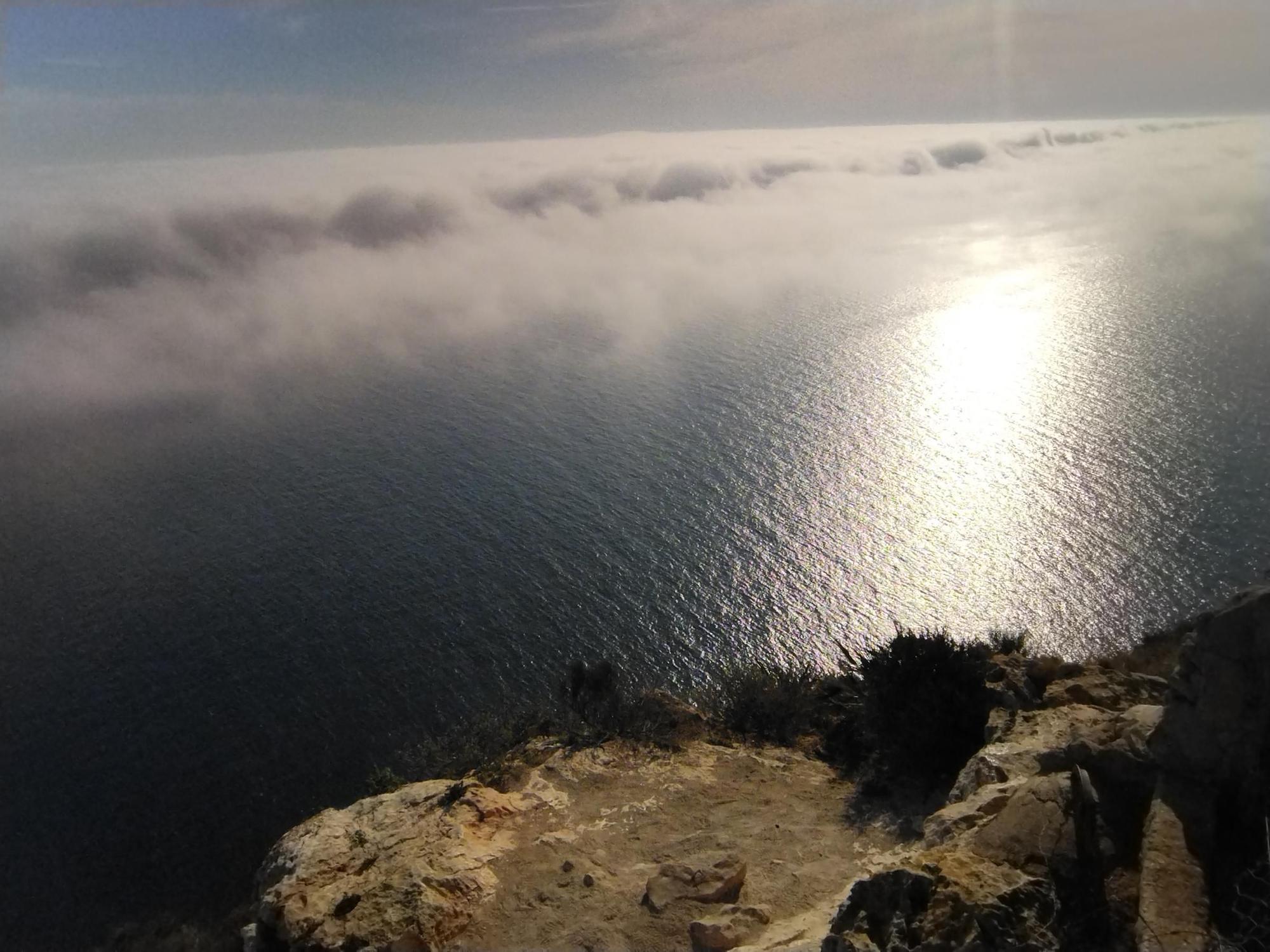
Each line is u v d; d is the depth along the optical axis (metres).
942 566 62.75
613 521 75.62
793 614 60.59
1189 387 84.88
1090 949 7.64
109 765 49.06
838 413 95.75
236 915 21.45
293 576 69.62
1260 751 8.52
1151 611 50.50
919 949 7.54
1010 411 87.62
